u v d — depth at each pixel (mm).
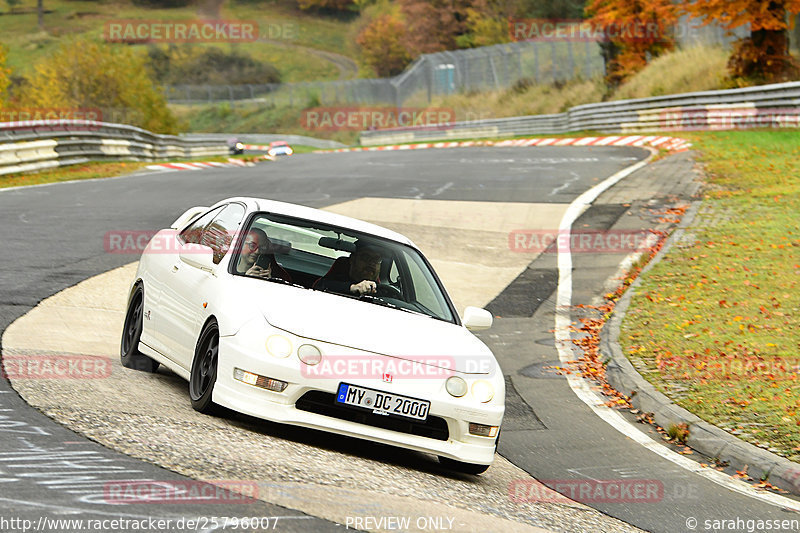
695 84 100250
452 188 51906
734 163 54719
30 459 10414
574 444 17703
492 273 33406
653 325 26031
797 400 19422
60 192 45688
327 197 48094
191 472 10789
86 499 9266
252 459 11844
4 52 140750
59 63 155000
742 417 18625
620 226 40531
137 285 18047
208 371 13953
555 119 112875
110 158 69312
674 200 45312
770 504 15016
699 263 32594
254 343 13109
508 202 46719
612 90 119312
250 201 16562
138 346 17172
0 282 24000
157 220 38250
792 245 34031
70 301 23109
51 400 13375
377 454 14070
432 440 13359
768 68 88312
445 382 13461
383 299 15234
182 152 96312
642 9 113375
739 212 40938
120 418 12844
